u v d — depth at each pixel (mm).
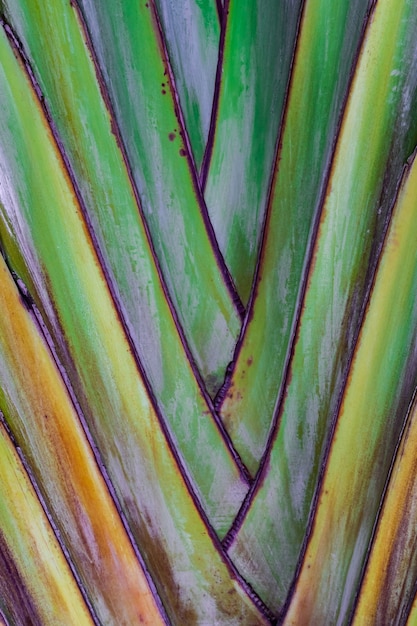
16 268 1956
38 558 2018
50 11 1896
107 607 2033
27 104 1909
